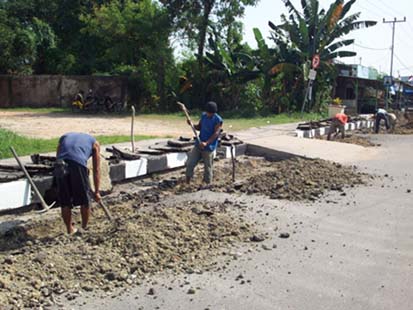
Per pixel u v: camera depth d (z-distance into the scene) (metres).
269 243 6.07
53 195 7.45
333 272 5.19
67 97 34.72
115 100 33.62
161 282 4.80
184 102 33.25
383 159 13.51
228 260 5.43
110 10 33.53
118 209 7.47
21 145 12.10
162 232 5.91
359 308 4.37
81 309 4.20
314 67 22.12
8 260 4.98
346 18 29.67
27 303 4.22
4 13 37.25
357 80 41.25
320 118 28.05
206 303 4.39
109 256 5.20
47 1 42.78
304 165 11.36
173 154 10.55
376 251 5.90
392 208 8.08
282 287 4.78
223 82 32.69
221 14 31.39
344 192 9.12
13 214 7.11
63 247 5.42
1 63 35.91
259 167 11.71
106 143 13.47
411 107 50.16
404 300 4.54
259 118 27.47
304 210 7.75
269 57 30.61
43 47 40.03
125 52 34.84
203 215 6.88
